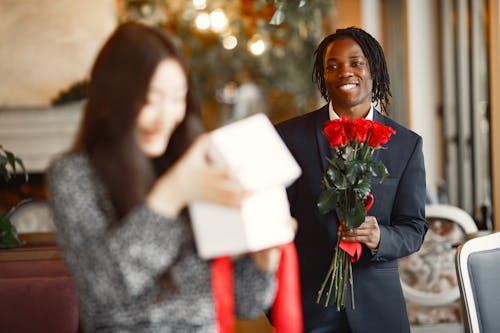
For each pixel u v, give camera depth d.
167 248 1.58
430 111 7.57
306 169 3.05
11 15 7.33
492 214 5.78
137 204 1.65
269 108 10.95
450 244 4.60
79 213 1.64
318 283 3.00
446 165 7.30
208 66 10.62
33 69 7.34
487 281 2.81
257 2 9.35
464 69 6.75
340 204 2.86
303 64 10.31
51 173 1.69
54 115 7.33
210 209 1.60
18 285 3.05
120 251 1.55
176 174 1.59
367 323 2.96
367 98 3.09
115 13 7.70
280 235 1.67
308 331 3.01
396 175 3.01
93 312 1.66
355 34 3.08
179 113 1.73
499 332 2.80
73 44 7.36
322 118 3.12
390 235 2.89
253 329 5.89
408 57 7.54
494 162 5.68
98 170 1.67
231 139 1.64
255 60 10.47
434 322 4.72
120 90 1.66
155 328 1.67
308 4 7.86
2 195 7.23
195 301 1.71
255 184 1.60
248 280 1.83
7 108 7.33
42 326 3.01
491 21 5.63
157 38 1.71
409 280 4.64
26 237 4.27
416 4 7.52
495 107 5.66
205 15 9.46
